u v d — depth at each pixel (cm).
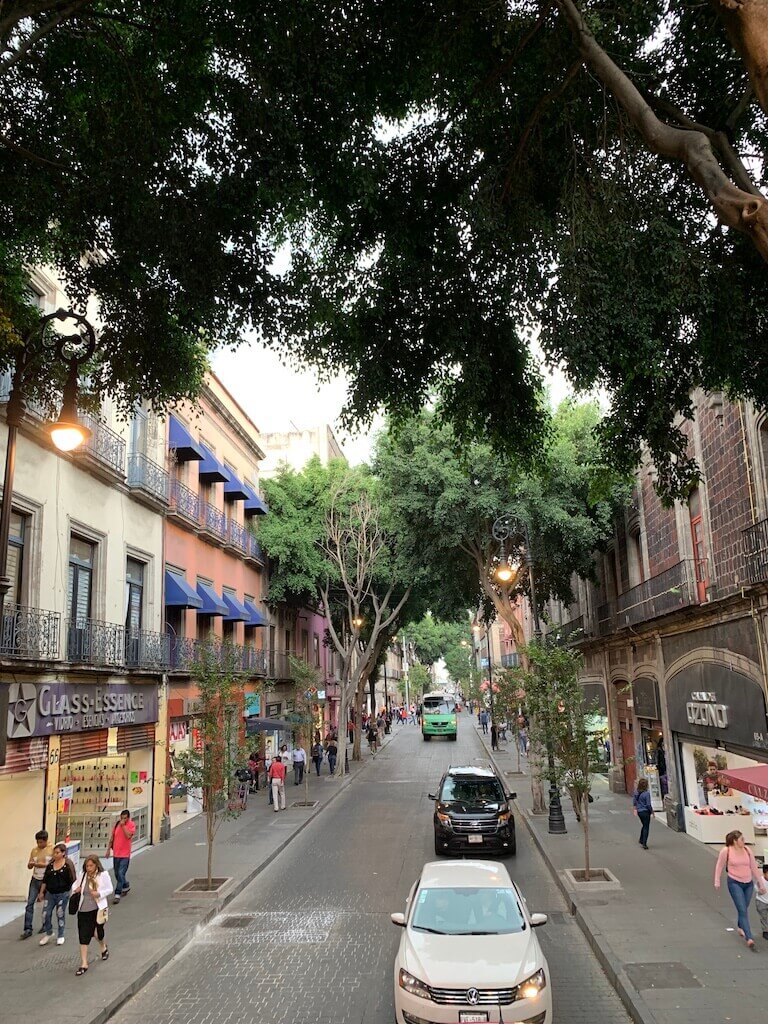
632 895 1277
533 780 2231
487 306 1012
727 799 1706
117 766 1939
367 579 3769
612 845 1712
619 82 577
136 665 1892
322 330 1009
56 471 1558
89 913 989
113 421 1864
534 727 2131
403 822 2172
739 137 866
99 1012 849
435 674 16450
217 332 994
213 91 875
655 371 839
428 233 991
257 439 3491
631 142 884
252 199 889
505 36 845
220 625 2853
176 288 980
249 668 2888
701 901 1232
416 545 2777
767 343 911
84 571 1730
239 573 3114
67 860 1144
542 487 2278
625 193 884
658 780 2098
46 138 959
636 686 2309
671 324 873
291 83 820
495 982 740
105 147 935
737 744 1458
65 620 1554
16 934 1165
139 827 1861
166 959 1046
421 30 835
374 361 1024
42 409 1445
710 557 1599
